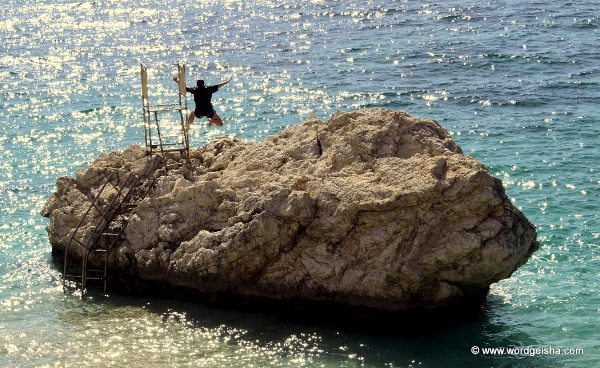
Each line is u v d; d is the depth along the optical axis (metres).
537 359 24.86
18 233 35.75
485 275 26.45
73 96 62.31
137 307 28.48
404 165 27.11
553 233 33.97
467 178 25.78
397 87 60.19
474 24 82.50
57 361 25.12
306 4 103.69
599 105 52.97
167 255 28.58
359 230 26.64
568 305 28.11
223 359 25.08
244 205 27.64
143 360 25.09
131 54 77.94
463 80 61.28
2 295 29.64
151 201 29.62
